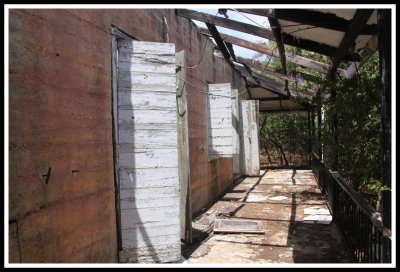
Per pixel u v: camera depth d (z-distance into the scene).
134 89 3.67
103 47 3.29
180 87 4.57
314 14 3.33
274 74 7.55
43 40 2.40
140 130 3.66
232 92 8.89
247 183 9.99
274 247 4.26
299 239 4.55
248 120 11.62
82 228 2.81
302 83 7.68
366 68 4.76
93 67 3.10
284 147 15.85
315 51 4.61
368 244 2.99
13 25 2.11
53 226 2.42
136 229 3.59
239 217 5.85
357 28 2.96
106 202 3.24
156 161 3.70
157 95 3.75
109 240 3.27
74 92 2.77
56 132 2.51
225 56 7.11
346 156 4.98
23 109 2.16
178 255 3.70
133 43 3.69
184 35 5.96
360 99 3.91
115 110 3.52
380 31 2.08
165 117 3.76
